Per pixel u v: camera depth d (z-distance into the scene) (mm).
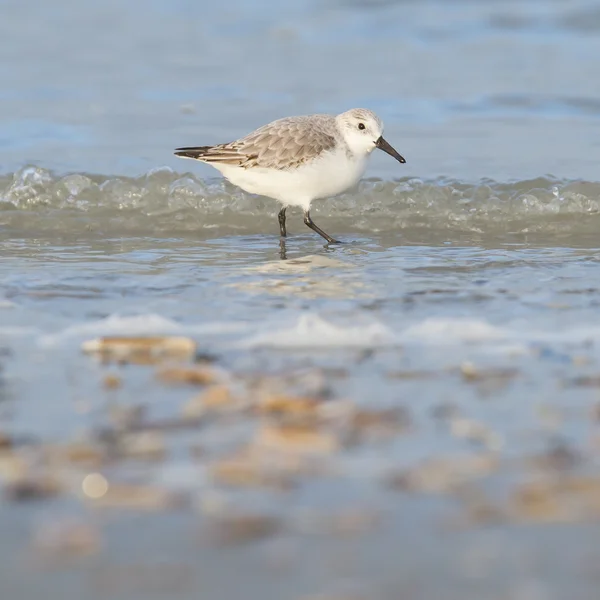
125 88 24906
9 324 10719
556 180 17828
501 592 5586
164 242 15477
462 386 8789
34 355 9680
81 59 27594
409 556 5984
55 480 6938
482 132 21359
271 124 15719
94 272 13250
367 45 29422
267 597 5551
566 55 27766
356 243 15531
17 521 6387
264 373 9086
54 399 8469
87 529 6289
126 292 12102
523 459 7238
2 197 17344
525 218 16719
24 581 5707
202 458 7262
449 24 31344
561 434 7688
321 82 25578
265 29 31281
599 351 9742
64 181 17609
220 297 11906
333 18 32281
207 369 9133
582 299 11719
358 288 12383
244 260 14234
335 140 15625
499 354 9688
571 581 5688
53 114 22578
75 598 5539
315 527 6316
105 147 20156
